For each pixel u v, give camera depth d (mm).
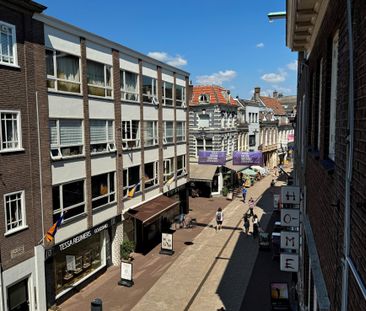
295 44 10391
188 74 29750
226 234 25297
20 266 13477
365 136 3121
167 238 21438
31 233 13953
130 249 20312
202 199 37375
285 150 65250
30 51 13688
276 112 61094
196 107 38656
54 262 15477
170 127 27172
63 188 15789
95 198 17891
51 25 14766
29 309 14078
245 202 35781
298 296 13102
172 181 26688
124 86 20562
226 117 40156
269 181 48406
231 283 17359
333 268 4613
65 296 15820
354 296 3336
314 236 7512
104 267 19047
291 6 7703
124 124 20531
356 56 3574
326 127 6359
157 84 24531
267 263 19875
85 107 16906
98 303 12469
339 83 4664
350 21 3652
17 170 13266
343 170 4117
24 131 13531
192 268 19266
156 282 17578
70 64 16125
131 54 20969
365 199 3068
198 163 36188
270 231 26078
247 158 35812
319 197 6590
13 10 12914
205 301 15586
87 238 17797
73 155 16312
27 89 13633
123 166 20422
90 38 17141
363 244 3096
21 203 13578
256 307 14984
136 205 21891
